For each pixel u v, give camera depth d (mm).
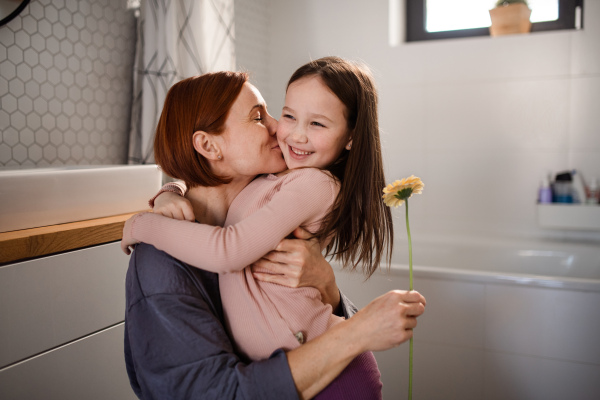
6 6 1462
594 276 2479
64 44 1675
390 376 1990
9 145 1521
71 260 1119
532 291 1807
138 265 843
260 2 2941
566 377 1787
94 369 1186
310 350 764
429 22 2990
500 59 2674
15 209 1085
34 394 1043
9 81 1513
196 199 955
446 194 2834
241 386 729
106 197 1304
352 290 2053
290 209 838
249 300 843
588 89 2549
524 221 2719
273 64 3086
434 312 1938
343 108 914
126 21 1916
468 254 2721
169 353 777
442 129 2811
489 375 1879
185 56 1944
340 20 2938
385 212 1006
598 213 2492
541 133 2645
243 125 898
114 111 1883
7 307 989
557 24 2686
